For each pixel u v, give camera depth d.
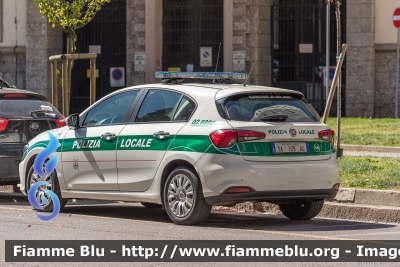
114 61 34.62
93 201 15.79
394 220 12.67
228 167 11.29
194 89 12.10
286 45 32.72
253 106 11.75
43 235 10.88
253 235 10.99
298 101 12.24
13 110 15.40
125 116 12.73
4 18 35.19
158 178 12.03
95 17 34.62
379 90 31.59
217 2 32.88
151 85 12.68
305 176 11.70
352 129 25.12
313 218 13.22
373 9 30.91
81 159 13.03
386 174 15.11
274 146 11.55
